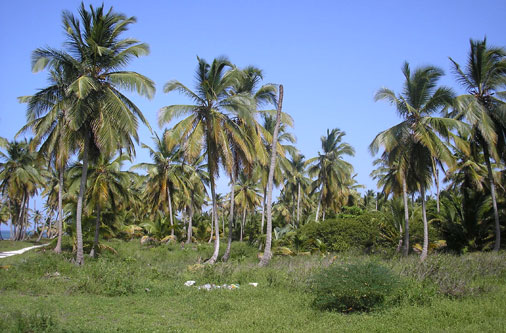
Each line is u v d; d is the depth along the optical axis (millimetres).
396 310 9281
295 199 54531
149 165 36500
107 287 12102
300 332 7969
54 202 44844
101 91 18234
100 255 24531
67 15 17594
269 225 20625
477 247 25156
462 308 9234
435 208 31578
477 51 22031
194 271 16625
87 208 25859
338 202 45344
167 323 8852
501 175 27484
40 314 8500
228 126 21016
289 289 12562
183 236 44469
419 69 21391
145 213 56625
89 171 26406
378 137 22156
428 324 8211
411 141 21750
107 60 18297
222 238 52312
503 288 11586
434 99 21219
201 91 20969
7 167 39656
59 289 12352
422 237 27609
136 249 31531
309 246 29203
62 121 19328
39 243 43688
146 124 19828
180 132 20453
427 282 11336
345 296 9906
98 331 7793
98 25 17953
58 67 17938
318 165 39219
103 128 17531
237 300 11320
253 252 28453
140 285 12688
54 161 21109
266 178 30984
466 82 22984
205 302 10695
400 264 15320
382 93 21656
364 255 25156
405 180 24562
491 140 20531
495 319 8359
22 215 45094
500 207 25484
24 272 14602
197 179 43031
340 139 38594
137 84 18000
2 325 7594
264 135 23391
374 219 29797
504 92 22125
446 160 20562
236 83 21875
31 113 18281
